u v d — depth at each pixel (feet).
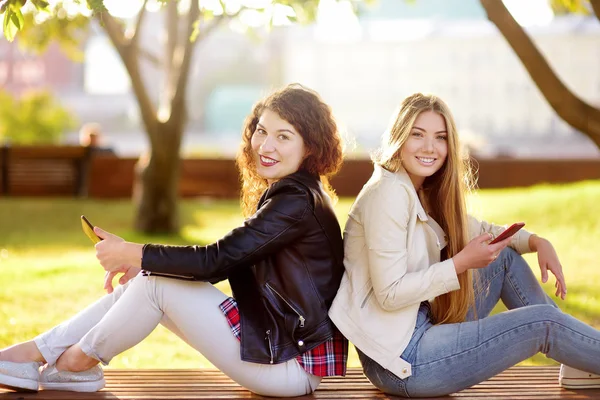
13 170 50.11
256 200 10.71
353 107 113.60
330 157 10.12
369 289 9.80
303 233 9.62
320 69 113.91
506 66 111.04
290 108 9.86
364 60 112.98
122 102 167.12
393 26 114.01
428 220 10.27
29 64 159.94
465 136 56.03
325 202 9.91
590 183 44.75
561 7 24.35
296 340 9.59
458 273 9.55
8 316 18.69
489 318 9.77
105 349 9.64
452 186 10.07
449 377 9.62
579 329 9.60
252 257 9.41
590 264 26.14
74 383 9.92
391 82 113.09
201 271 9.29
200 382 10.70
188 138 156.35
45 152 50.03
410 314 9.71
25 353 9.84
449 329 9.77
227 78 189.98
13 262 27.84
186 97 35.29
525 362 15.38
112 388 10.26
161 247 9.38
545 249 10.77
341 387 10.52
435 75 111.96
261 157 9.98
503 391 10.39
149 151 35.53
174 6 35.81
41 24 33.42
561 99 19.56
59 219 41.16
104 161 50.47
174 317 9.65
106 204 46.93
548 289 22.27
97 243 9.49
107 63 166.50
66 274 24.59
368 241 9.61
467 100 112.27
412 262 9.81
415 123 9.88
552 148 111.14
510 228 9.39
